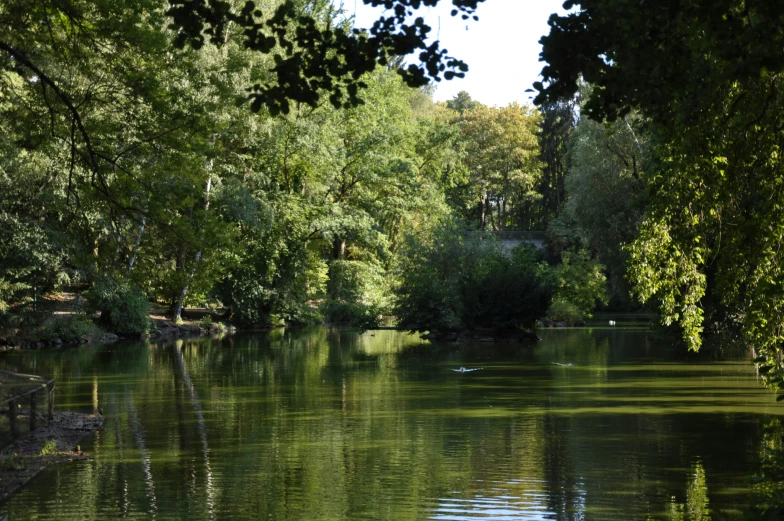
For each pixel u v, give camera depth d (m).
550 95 6.62
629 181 41.34
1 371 16.34
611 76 6.44
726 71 5.96
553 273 53.91
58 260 33.75
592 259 59.66
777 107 10.03
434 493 11.12
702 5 5.85
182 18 6.50
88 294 40.19
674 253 12.49
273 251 49.84
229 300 50.72
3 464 12.56
